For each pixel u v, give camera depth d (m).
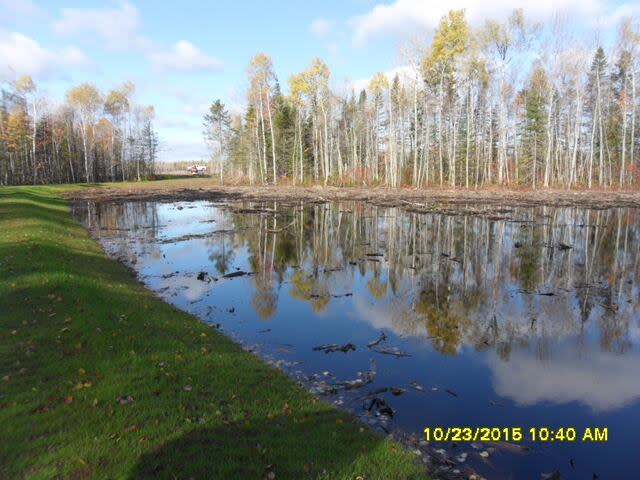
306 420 5.35
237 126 74.44
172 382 5.90
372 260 16.44
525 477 4.74
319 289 12.66
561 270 14.73
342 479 4.15
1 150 59.16
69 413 4.89
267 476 4.03
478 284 13.19
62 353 6.45
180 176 96.50
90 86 68.56
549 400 6.52
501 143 46.34
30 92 61.97
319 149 66.81
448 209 30.89
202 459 4.21
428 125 48.41
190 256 17.11
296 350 8.31
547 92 46.53
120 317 8.22
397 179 51.25
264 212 31.55
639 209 30.28
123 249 18.19
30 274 10.26
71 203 36.59
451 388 6.85
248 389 6.06
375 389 6.75
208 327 9.11
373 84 56.25
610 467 4.97
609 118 50.91
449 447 5.25
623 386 6.99
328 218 28.02
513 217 26.88
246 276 14.07
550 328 9.63
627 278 13.73
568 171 52.09
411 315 10.50
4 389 5.32
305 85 54.97
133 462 4.10
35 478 3.81
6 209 22.31
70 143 70.81
